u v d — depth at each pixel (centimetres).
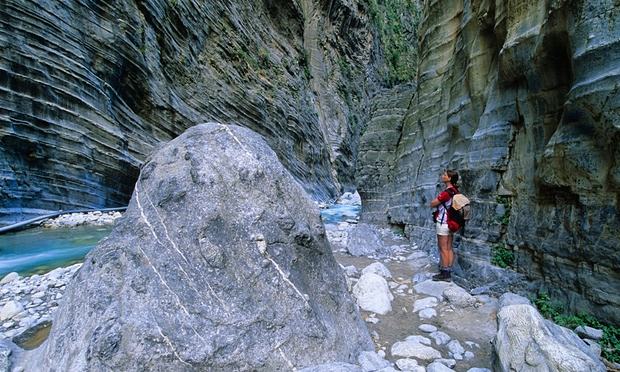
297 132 3206
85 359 240
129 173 1548
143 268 283
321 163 3634
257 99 2656
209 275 286
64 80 1288
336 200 3397
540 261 454
